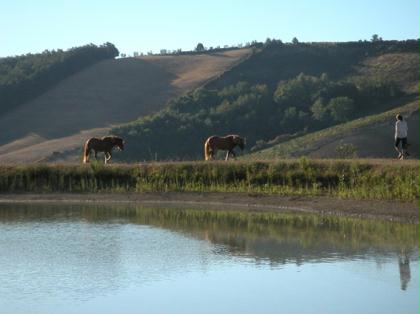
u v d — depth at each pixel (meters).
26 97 125.06
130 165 38.41
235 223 27.62
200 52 152.00
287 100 112.12
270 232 25.22
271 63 142.50
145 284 17.78
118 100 121.25
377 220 27.67
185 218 29.16
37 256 21.03
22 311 15.52
